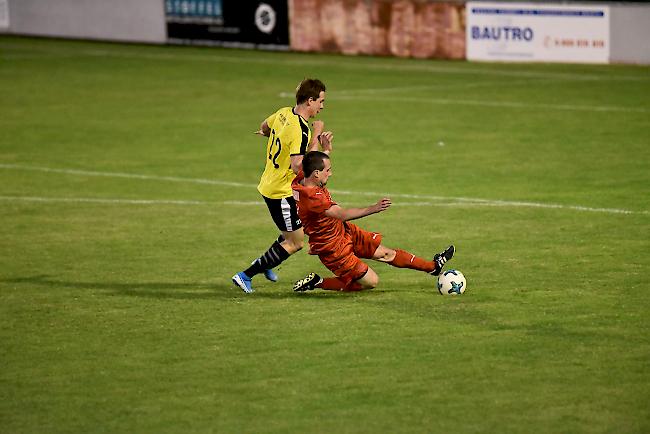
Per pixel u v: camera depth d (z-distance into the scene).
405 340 28.67
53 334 30.34
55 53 111.44
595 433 22.50
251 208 48.03
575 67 95.19
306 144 32.94
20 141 66.88
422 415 23.62
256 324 30.64
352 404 24.36
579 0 97.12
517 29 99.50
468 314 30.91
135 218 46.28
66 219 46.31
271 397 24.95
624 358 26.86
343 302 32.69
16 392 25.81
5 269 38.00
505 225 42.84
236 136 67.56
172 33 118.44
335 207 31.78
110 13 121.38
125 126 71.75
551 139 63.38
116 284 35.66
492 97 80.56
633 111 72.38
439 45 103.62
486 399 24.44
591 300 31.95
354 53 108.12
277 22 111.62
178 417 23.94
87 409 24.62
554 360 26.83
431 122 70.81
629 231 41.06
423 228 42.81
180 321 31.22
